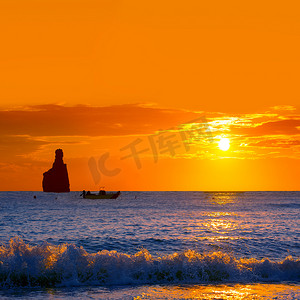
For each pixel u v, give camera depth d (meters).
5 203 173.00
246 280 23.72
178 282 23.08
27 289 21.48
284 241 42.28
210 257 24.97
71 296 20.08
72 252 23.91
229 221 74.56
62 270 23.03
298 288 21.92
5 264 22.72
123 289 21.48
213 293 20.66
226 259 24.92
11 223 69.12
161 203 176.50
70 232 53.72
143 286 22.12
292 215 93.75
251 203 176.12
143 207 138.62
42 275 22.66
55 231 55.12
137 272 23.62
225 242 41.69
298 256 33.59
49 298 19.67
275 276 24.31
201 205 155.12
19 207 137.62
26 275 22.52
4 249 23.66
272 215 93.94
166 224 67.44
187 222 72.06
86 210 118.12
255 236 47.25
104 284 22.56
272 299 19.61
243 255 34.28
